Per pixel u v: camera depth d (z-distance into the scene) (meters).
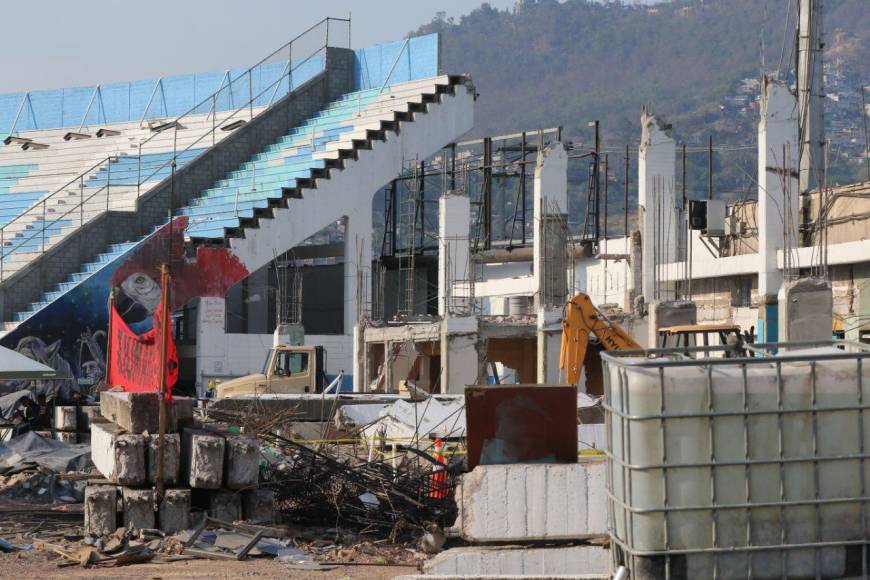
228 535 43.28
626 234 138.25
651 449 25.56
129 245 135.62
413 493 48.03
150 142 170.75
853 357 25.80
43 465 59.91
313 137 158.62
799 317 80.88
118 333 56.50
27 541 44.22
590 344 104.56
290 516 48.47
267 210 139.50
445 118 153.75
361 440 69.06
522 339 116.50
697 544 25.50
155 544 42.31
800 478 25.61
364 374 123.25
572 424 37.31
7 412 83.25
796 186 91.69
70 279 134.00
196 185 153.50
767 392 25.66
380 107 160.25
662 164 110.25
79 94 185.88
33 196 160.50
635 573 25.66
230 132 163.12
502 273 158.75
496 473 35.75
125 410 47.53
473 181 198.75
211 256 133.88
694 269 107.94
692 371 25.66
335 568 39.69
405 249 166.38
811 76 105.12
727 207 117.38
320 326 158.75
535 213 112.06
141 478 44.41
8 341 121.69
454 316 105.69
